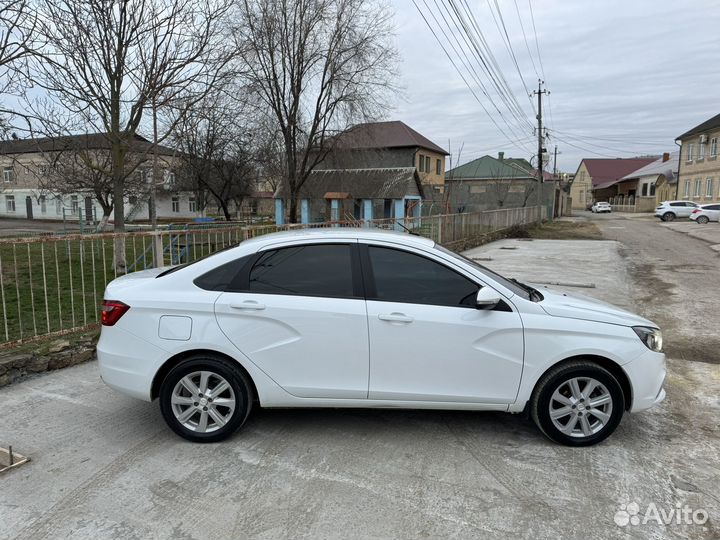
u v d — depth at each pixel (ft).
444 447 11.71
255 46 53.88
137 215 129.90
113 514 9.18
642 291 32.65
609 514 9.26
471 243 64.54
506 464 10.98
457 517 9.14
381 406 11.68
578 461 11.12
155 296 11.71
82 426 12.74
